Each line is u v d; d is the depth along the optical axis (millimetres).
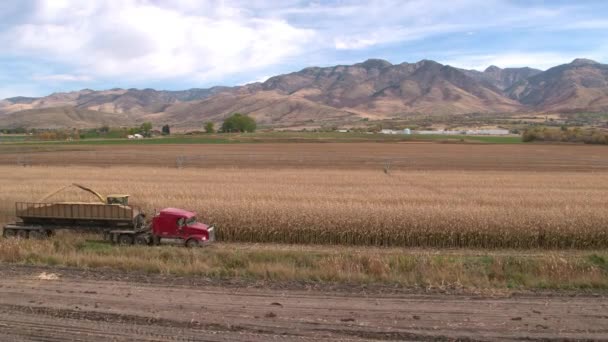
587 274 15648
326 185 40031
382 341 10133
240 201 28062
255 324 10875
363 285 13961
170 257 18312
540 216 23422
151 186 37375
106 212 22219
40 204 22656
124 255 18109
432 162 74438
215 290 13250
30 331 10406
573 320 11289
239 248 22047
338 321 11109
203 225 22000
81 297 12477
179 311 11594
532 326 10914
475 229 22656
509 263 17516
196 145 120250
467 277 14977
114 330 10492
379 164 70250
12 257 16734
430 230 22812
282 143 131500
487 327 10844
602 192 35531
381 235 23125
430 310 11852
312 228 23266
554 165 69875
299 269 15898
